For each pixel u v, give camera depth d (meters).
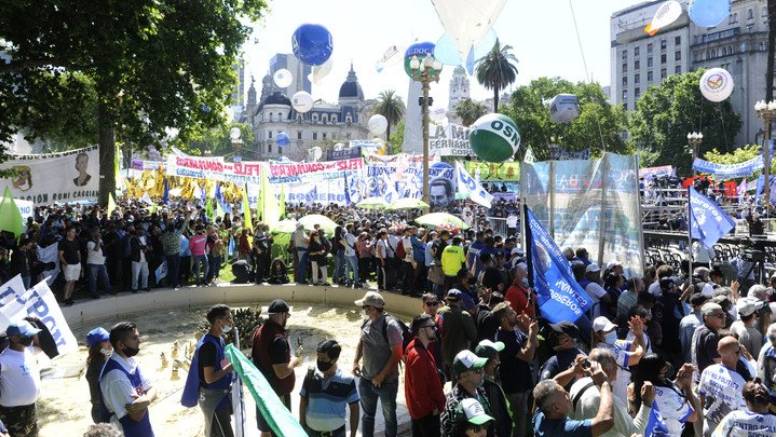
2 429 4.80
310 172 25.28
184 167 23.80
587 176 10.77
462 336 6.80
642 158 71.69
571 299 6.33
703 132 67.88
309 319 14.89
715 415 5.18
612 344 6.13
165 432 7.70
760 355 5.35
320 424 5.34
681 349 7.52
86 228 15.66
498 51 65.94
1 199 12.49
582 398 4.31
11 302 7.13
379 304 6.32
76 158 20.89
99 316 14.38
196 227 16.77
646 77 99.06
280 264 17.56
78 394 9.27
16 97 16.05
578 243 10.88
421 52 18.73
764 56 81.31
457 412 3.88
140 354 11.59
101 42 13.11
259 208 21.97
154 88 16.39
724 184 33.47
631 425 4.28
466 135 34.81
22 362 5.84
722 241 14.14
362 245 16.53
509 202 32.81
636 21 100.06
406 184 25.00
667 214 20.77
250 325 11.81
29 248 12.94
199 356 5.43
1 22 12.66
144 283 15.64
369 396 6.41
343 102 134.00
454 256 12.87
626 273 9.91
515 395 6.02
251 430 6.91
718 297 7.38
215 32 18.11
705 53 88.44
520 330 6.66
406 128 42.97
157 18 13.91
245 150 122.50
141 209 26.78
